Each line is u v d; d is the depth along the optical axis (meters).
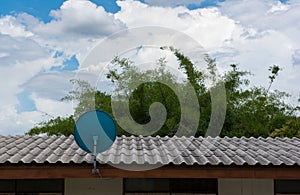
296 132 20.00
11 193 8.95
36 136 10.88
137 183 8.98
